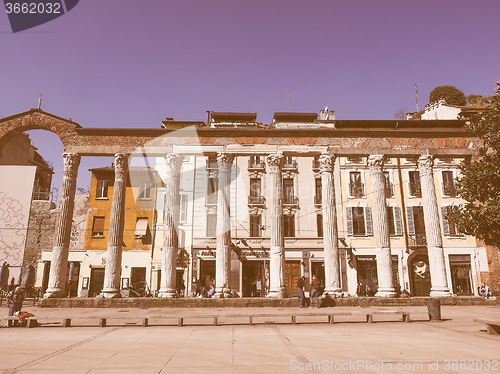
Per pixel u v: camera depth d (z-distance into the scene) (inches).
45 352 279.3
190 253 1107.9
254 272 1153.4
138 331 402.3
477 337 345.4
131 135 853.2
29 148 1395.2
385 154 857.5
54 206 1258.6
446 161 1214.3
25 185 814.5
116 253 777.6
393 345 302.2
